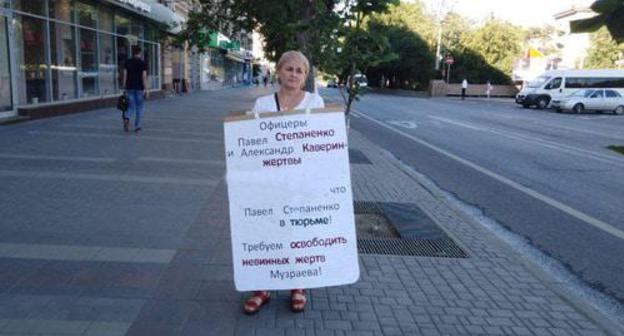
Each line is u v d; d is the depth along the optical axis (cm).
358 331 360
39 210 578
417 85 5788
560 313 403
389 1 539
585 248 614
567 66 5384
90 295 388
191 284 415
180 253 476
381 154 1181
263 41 1230
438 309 400
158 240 506
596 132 2080
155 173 784
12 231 511
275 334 350
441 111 2950
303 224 371
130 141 1065
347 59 561
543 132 1986
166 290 403
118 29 2016
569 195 887
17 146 935
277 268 374
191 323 357
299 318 375
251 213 371
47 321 348
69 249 473
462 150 1387
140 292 397
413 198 759
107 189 678
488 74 5566
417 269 479
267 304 394
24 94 1347
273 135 362
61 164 809
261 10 966
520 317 393
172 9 2881
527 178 1029
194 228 545
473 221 657
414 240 564
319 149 365
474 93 5375
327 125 363
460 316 390
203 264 454
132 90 1195
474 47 5600
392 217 645
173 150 985
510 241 632
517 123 2356
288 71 372
